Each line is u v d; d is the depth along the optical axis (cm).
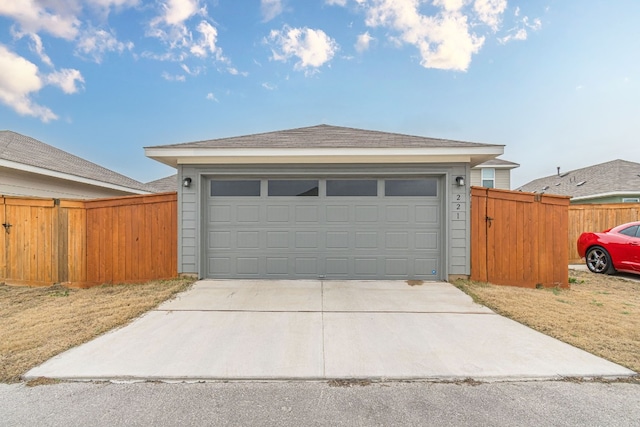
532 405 246
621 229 766
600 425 223
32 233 643
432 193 654
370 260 652
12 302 521
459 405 246
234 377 285
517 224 639
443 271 640
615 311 468
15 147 902
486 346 349
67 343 352
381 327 405
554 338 369
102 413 235
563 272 636
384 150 613
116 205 643
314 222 654
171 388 268
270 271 654
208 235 658
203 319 431
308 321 424
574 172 2062
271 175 651
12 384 272
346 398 255
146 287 593
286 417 231
